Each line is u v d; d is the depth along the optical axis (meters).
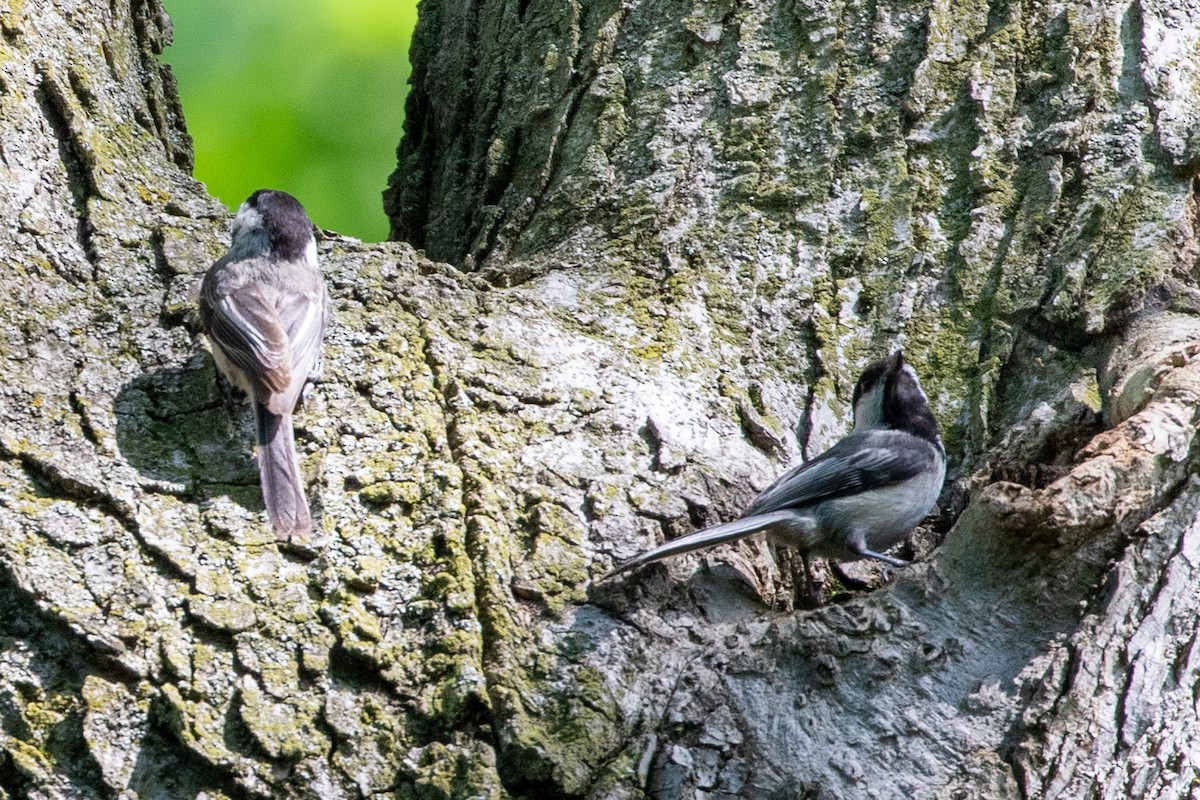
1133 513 6.47
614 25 9.95
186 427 6.98
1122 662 6.16
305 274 7.53
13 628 5.95
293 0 12.73
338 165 12.41
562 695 6.02
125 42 8.95
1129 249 8.18
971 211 8.66
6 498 6.33
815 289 8.48
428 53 11.49
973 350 8.21
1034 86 9.05
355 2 12.82
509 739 5.82
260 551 6.35
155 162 8.45
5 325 7.10
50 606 5.92
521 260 9.00
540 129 9.82
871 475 7.26
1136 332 7.84
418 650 6.07
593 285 8.43
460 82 10.91
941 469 7.60
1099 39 9.09
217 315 7.14
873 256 8.59
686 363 7.94
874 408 7.74
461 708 5.86
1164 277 8.01
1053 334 8.10
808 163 8.99
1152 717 6.03
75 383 7.02
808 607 7.46
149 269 7.76
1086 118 8.77
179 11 12.37
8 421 6.69
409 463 6.87
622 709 6.03
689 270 8.54
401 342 7.56
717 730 6.02
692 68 9.58
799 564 7.63
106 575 6.13
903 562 7.23
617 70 9.74
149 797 5.62
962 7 9.47
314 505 6.61
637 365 7.82
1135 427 6.69
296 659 5.97
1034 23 9.32
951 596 6.44
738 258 8.62
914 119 9.05
